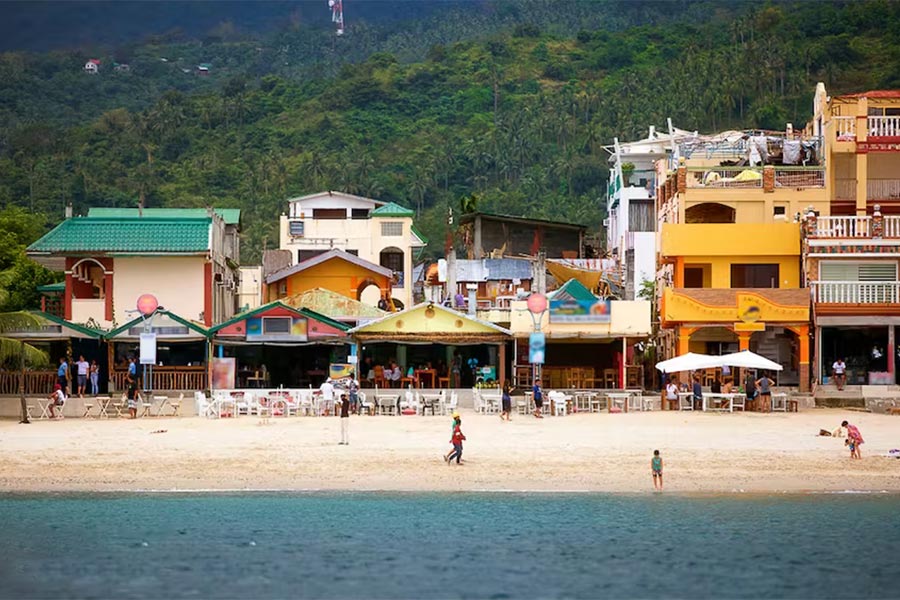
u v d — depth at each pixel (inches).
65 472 2960.1
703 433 3454.7
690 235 4407.0
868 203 4680.1
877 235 4249.5
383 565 2224.4
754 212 4640.8
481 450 3198.8
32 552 2317.9
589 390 4138.8
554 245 6333.7
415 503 2691.9
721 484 2851.9
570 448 3221.0
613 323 4185.5
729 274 4421.8
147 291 4763.8
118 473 2955.2
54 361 4404.5
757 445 3265.3
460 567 2210.9
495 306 5221.5
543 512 2613.2
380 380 4328.3
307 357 4591.5
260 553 2308.1
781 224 4384.8
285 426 3629.4
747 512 2610.7
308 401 3954.2
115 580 2134.6
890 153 4682.6
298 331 4276.6
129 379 4109.3
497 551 2314.2
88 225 4795.8
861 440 3085.6
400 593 2058.3
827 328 4308.6
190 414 4010.8
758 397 3971.5
